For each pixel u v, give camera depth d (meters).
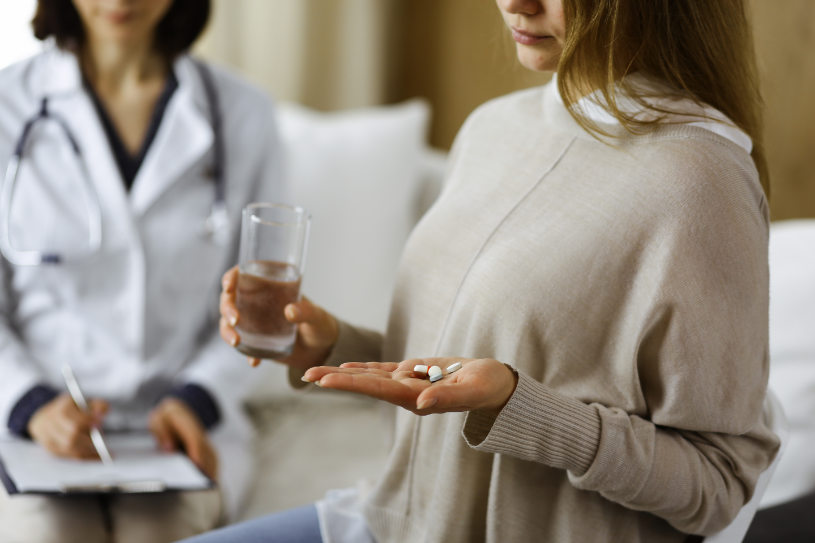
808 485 1.27
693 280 0.80
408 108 2.17
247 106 1.72
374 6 2.71
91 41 1.60
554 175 0.91
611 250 0.83
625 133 0.87
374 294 2.03
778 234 1.54
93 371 1.58
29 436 1.46
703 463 0.84
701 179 0.81
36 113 1.55
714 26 0.88
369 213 2.04
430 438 0.95
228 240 1.66
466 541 0.92
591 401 0.85
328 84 2.70
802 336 1.37
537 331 0.86
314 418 1.91
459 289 0.93
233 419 1.63
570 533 0.87
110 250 1.56
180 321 1.64
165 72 1.65
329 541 1.04
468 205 0.98
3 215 1.54
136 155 1.61
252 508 1.54
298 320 0.97
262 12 2.52
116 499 1.39
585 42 0.83
